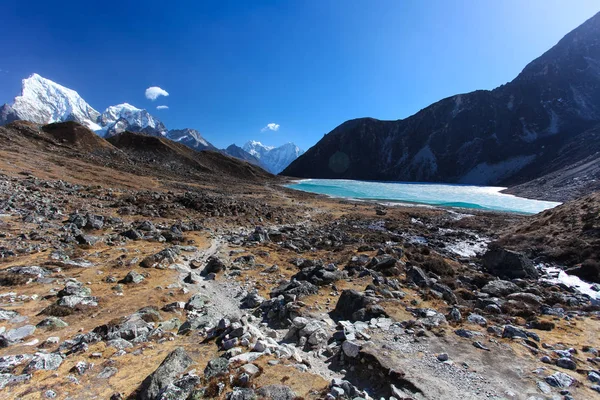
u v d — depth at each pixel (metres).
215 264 24.11
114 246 27.05
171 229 34.06
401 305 15.74
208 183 100.81
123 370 10.20
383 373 9.73
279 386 8.71
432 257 28.41
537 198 102.19
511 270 27.69
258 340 11.62
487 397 8.77
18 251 21.67
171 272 22.83
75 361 10.55
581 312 17.67
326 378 9.98
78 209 38.22
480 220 60.53
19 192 38.88
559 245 32.31
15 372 9.66
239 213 53.59
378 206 84.31
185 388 8.59
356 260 26.05
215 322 14.88
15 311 14.25
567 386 9.28
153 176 89.62
